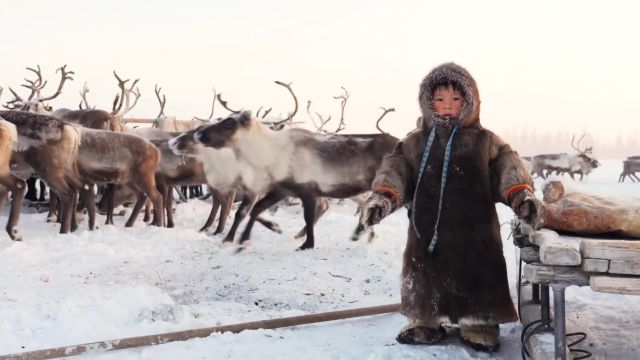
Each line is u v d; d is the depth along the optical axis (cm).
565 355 275
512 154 348
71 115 1284
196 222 1180
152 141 1129
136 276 627
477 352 349
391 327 415
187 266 677
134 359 352
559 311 273
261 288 575
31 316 432
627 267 254
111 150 992
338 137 838
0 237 873
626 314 407
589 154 3319
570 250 259
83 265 675
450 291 341
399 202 348
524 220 305
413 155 359
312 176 804
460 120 346
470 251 340
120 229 969
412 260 353
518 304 414
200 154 1003
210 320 437
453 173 344
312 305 518
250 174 818
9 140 850
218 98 928
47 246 791
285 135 818
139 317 432
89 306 463
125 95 1491
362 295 557
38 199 1495
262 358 351
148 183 1032
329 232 1006
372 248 802
